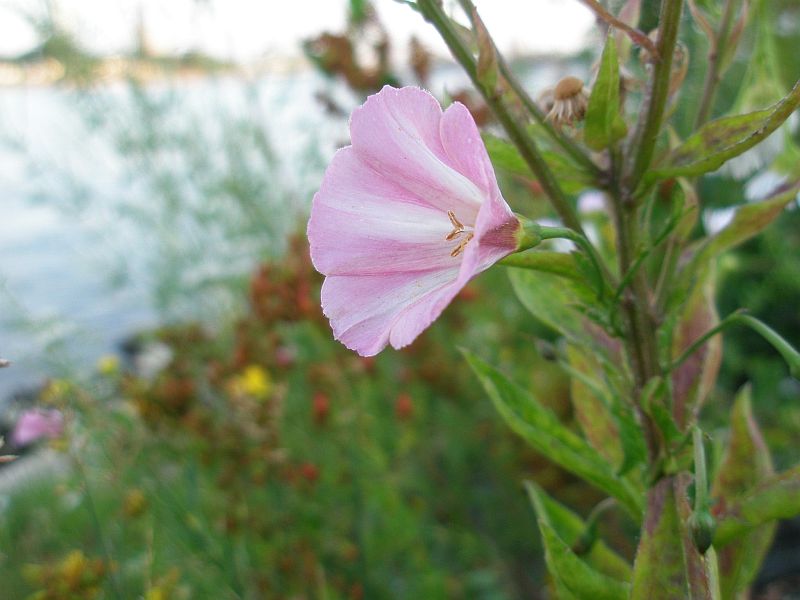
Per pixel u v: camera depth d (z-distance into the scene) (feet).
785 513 0.21
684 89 0.50
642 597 0.21
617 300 0.21
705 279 0.26
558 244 0.36
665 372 0.22
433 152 0.19
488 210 0.17
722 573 0.25
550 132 0.21
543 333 0.61
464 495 0.53
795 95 0.18
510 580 0.51
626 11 0.22
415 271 0.20
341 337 0.20
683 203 0.20
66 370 0.48
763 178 0.42
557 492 0.53
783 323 0.65
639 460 0.23
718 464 0.27
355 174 0.20
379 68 0.60
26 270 1.02
